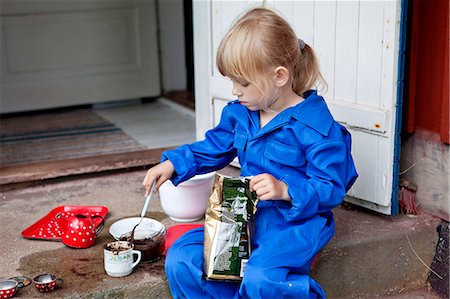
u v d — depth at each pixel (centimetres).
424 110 236
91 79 436
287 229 184
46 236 224
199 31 299
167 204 235
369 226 230
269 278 176
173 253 191
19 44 413
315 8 240
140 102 457
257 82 181
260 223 190
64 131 386
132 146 349
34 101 424
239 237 184
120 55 440
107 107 446
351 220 234
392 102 219
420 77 236
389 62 217
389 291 231
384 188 228
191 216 235
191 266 187
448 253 232
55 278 189
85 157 307
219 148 206
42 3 412
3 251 214
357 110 229
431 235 232
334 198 180
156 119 409
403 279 232
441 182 233
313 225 185
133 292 192
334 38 235
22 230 232
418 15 229
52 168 287
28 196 269
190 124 395
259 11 188
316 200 177
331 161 181
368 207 237
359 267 222
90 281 193
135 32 440
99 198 265
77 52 428
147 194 199
